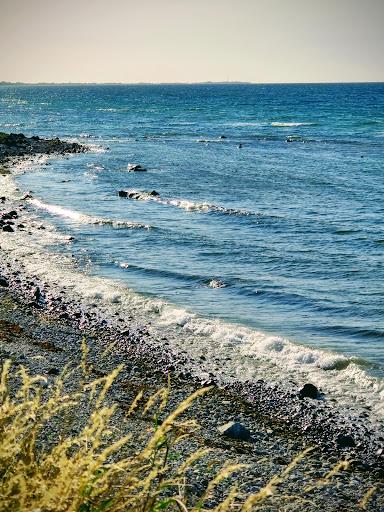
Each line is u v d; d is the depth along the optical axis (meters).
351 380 13.54
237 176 45.31
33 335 15.03
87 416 8.79
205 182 42.72
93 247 25.28
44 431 7.28
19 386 9.66
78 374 12.02
